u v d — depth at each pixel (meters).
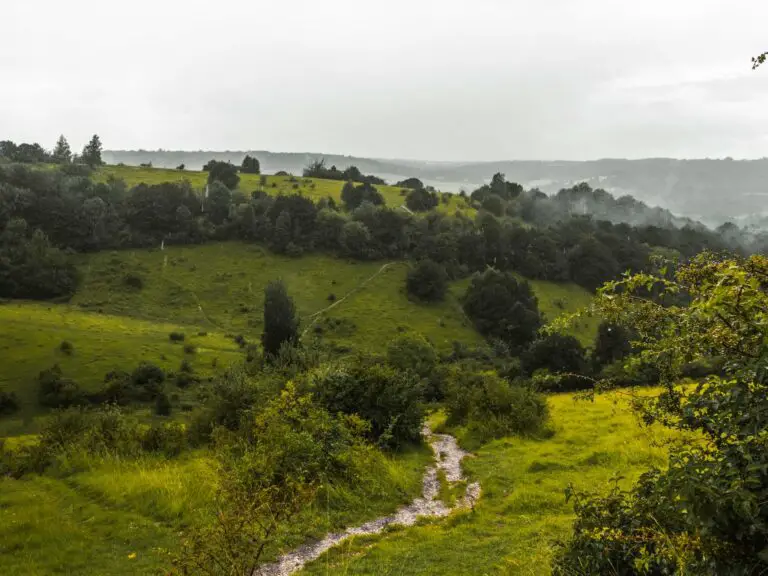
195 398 58.81
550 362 55.75
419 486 13.43
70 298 94.50
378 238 121.00
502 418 20.72
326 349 72.38
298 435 12.27
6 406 52.75
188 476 12.04
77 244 109.38
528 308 95.12
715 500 3.64
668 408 5.04
